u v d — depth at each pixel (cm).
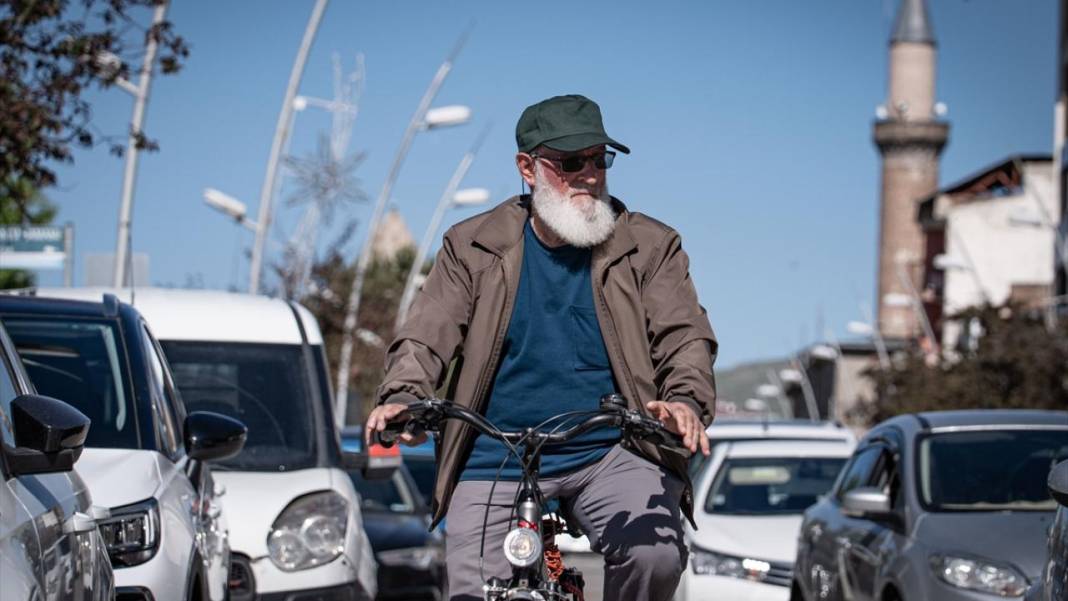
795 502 1859
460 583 686
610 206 713
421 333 695
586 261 709
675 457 690
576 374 704
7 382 689
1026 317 5919
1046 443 1313
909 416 1398
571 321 704
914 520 1253
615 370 700
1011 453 1302
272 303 1422
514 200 722
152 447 936
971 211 10062
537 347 703
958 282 10031
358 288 4653
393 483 2225
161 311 1357
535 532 630
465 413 649
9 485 596
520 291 705
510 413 703
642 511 677
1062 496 724
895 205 13750
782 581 1700
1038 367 5597
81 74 1908
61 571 620
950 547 1179
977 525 1207
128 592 815
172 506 885
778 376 16338
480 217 720
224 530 1104
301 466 1285
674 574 677
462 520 693
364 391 4988
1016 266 9988
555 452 693
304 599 1220
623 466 694
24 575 558
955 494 1266
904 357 7419
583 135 683
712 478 1889
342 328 4781
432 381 686
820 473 1898
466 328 709
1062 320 5775
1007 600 1130
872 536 1316
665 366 698
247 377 1328
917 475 1294
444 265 712
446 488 701
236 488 1239
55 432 608
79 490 709
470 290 707
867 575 1304
